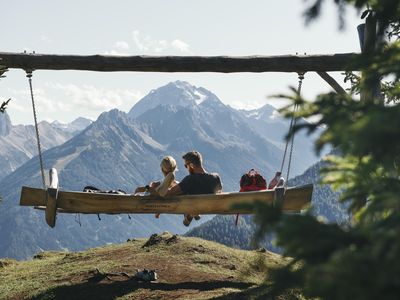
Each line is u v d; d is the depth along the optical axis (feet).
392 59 13.88
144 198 34.42
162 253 42.73
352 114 12.60
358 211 13.23
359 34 35.32
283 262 37.32
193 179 34.99
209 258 41.04
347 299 8.80
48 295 33.58
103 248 48.37
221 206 33.78
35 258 51.72
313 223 11.23
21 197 34.78
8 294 35.22
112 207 34.73
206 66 39.70
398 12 15.96
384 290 8.87
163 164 34.30
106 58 39.68
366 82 14.53
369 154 13.41
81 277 36.99
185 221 36.58
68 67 39.34
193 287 34.12
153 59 39.78
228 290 32.86
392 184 13.14
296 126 12.58
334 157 13.75
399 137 9.66
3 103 29.01
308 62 39.32
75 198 34.71
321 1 16.92
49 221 34.55
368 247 9.73
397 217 11.47
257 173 36.76
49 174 36.29
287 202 32.83
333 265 9.14
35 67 39.09
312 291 9.52
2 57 38.65
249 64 39.70
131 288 33.86
